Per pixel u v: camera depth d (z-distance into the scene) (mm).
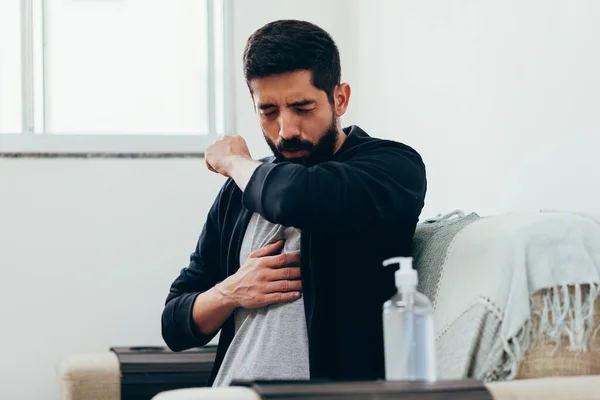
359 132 1957
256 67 1785
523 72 2305
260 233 1912
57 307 3426
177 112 3682
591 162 1988
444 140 2785
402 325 1409
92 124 3631
